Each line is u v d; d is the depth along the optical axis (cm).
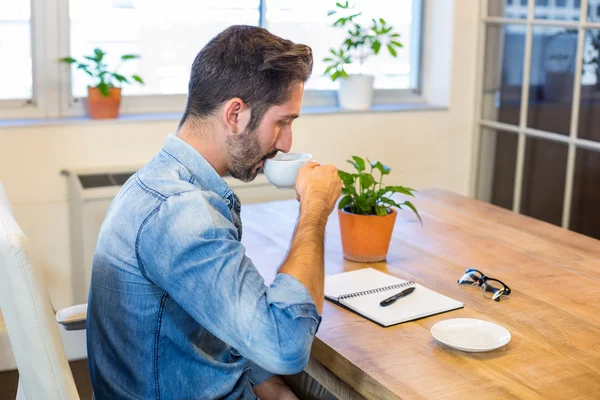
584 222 290
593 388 122
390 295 160
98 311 125
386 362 131
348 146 318
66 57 281
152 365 123
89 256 262
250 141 129
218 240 115
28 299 113
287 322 115
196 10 298
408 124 328
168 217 116
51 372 116
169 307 121
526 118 314
